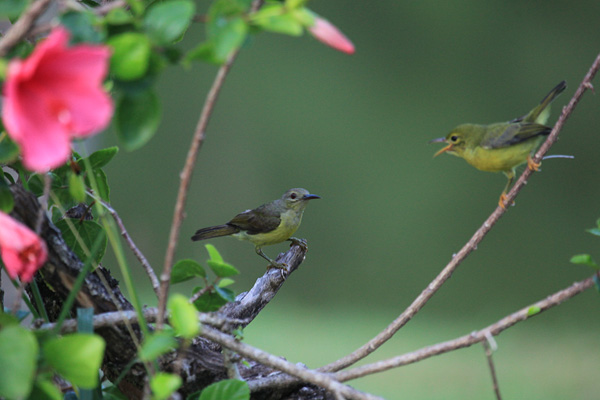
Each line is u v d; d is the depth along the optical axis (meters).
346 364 2.79
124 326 2.63
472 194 27.64
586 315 21.17
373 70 30.02
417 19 29.95
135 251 2.95
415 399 12.05
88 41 1.87
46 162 1.58
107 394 2.76
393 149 28.84
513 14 29.23
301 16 1.84
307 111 29.44
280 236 6.32
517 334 18.44
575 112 27.64
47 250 2.54
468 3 29.41
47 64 1.60
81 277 2.19
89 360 1.88
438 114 29.23
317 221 27.94
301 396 2.81
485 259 26.42
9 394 1.76
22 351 1.78
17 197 2.48
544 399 12.23
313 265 27.16
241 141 29.20
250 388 2.71
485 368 14.34
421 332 18.47
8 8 1.92
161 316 2.14
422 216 27.64
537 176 26.98
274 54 29.78
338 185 28.55
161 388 1.91
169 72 28.84
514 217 26.78
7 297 4.35
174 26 1.86
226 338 2.42
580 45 28.66
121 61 1.80
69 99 1.61
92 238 2.96
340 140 29.08
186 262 2.50
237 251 24.84
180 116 28.89
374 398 2.33
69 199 3.00
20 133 1.51
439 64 29.66
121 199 27.95
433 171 28.30
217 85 1.91
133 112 1.87
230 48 1.79
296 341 15.91
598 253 26.27
